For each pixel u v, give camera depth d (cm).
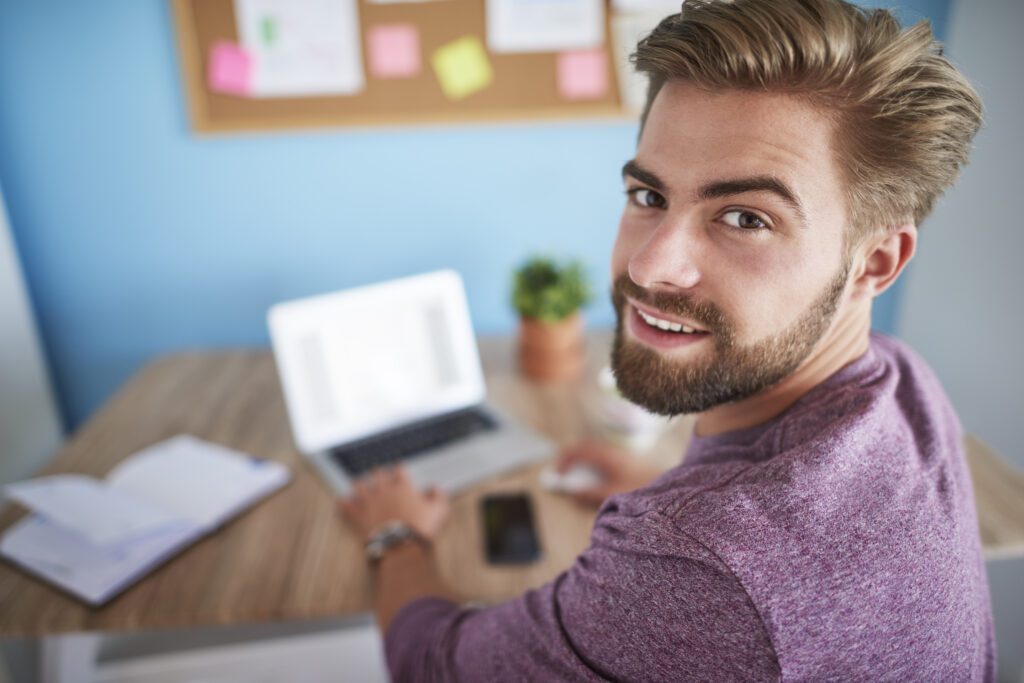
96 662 109
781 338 45
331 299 120
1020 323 124
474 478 106
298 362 116
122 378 181
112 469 111
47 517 97
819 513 39
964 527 45
